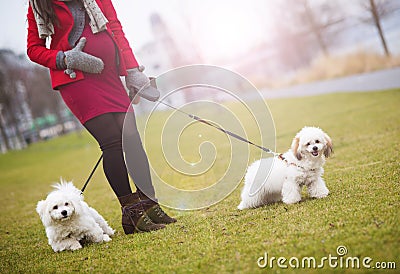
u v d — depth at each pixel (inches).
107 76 174.2
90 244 181.6
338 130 409.4
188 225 180.4
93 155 787.4
